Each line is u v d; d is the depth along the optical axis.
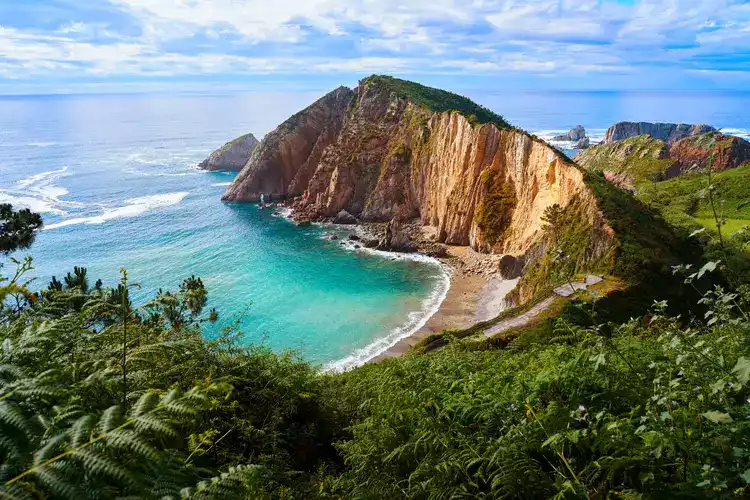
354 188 106.06
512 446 5.33
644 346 7.38
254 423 8.80
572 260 49.50
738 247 5.18
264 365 10.58
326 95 136.12
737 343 5.39
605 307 33.53
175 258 77.50
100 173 169.75
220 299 61.34
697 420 4.44
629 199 53.81
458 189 83.88
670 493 4.15
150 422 3.34
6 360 4.42
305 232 94.06
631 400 5.70
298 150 128.50
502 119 134.38
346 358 46.72
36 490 2.82
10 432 3.20
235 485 3.66
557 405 5.70
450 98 128.25
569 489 4.55
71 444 3.13
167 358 8.64
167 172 173.38
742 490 3.63
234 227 97.75
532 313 34.78
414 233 90.06
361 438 8.02
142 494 3.13
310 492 7.59
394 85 124.06
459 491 5.41
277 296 62.53
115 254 79.12
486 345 26.34
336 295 62.97
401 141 103.81
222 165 177.62
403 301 60.88
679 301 37.16
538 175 68.81
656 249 42.91
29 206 114.56
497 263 70.50
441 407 7.52
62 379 4.81
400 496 6.19
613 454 4.73
